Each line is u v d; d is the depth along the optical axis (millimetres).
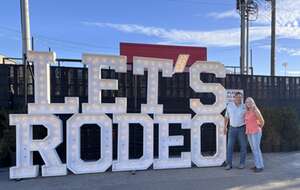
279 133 12281
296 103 13961
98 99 9133
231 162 9656
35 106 8758
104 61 9156
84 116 9039
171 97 11484
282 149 12125
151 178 8609
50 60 8852
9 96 10195
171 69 9617
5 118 9773
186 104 11617
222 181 8383
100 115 9133
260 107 12516
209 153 11453
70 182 8266
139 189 7707
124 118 9273
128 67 11766
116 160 9562
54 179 8539
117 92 10922
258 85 13164
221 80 12477
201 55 15883
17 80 10258
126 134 9281
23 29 11648
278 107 13016
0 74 10148
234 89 12672
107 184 8094
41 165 9359
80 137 9922
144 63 9438
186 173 9125
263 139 11969
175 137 9609
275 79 13516
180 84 11586
